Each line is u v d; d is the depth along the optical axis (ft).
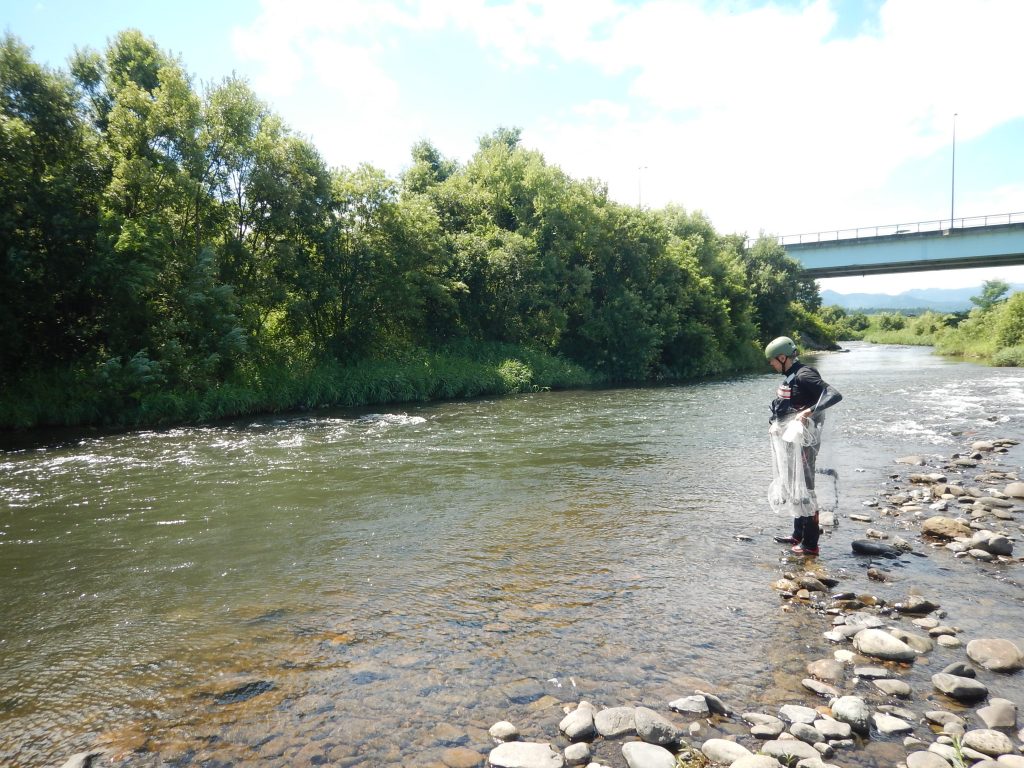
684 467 28.71
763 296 167.63
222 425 48.42
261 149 67.97
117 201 56.44
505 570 15.97
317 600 14.28
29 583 15.66
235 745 8.98
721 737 9.08
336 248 74.74
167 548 18.24
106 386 50.55
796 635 12.27
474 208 101.04
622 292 106.01
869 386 68.54
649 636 12.24
